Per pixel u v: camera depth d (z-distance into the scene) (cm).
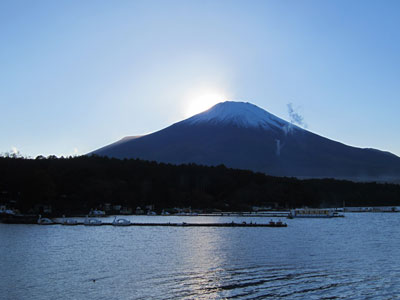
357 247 8344
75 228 13112
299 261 6575
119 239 9862
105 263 6450
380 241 9469
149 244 8856
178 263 6431
